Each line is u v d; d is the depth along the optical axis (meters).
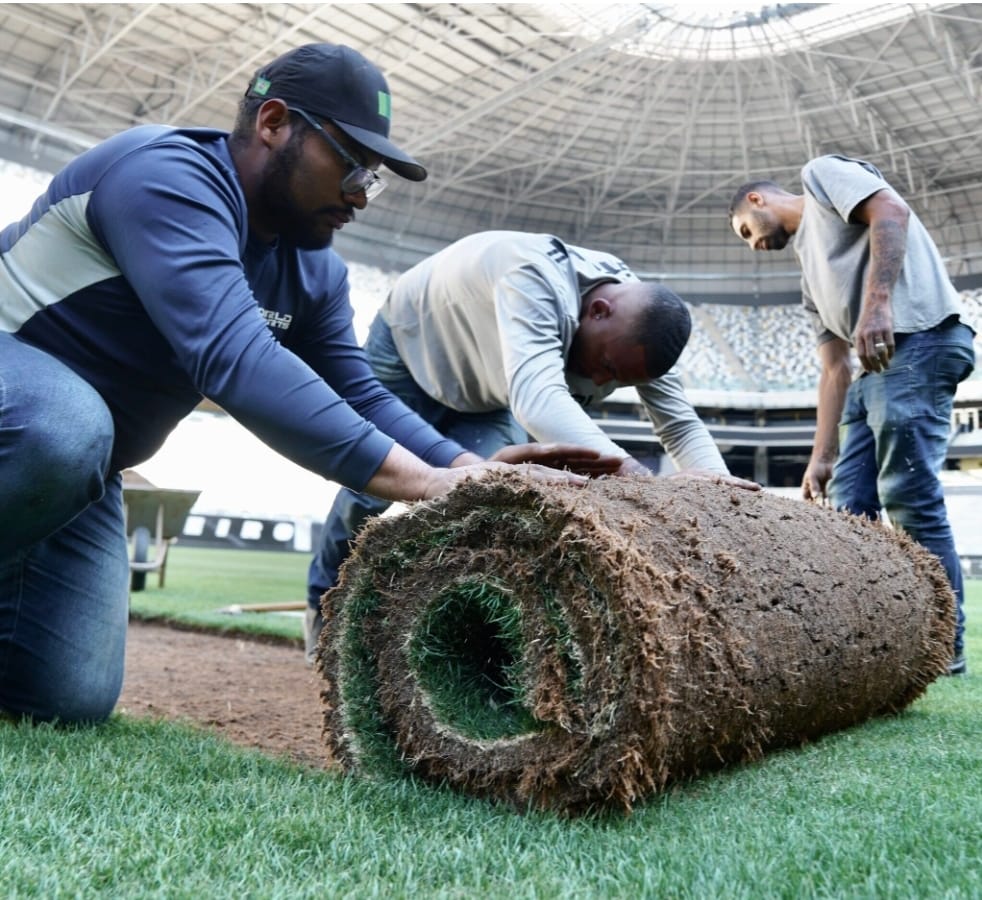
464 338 2.63
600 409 24.59
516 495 1.36
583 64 21.55
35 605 1.89
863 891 0.97
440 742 1.45
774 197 3.38
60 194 1.64
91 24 19.02
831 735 1.97
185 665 3.51
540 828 1.23
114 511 2.07
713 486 1.90
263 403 1.47
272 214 1.73
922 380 2.91
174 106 22.09
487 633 1.49
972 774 1.54
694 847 1.11
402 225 26.47
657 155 25.38
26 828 1.09
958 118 22.38
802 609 1.68
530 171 25.98
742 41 21.44
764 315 27.30
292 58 1.63
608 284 2.44
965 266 25.39
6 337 1.64
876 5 19.16
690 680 1.37
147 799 1.26
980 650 3.87
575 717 1.31
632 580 1.28
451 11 18.89
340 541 3.11
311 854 1.08
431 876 1.02
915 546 2.30
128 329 1.71
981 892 0.96
